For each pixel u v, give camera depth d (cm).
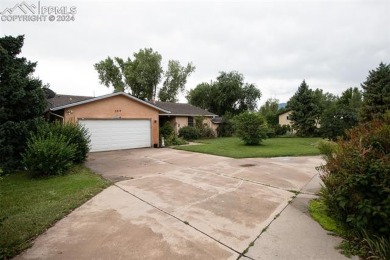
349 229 365
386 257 284
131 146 1554
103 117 1429
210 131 2611
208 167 895
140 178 721
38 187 639
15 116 962
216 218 429
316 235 365
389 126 402
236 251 321
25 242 346
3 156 874
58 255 313
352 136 467
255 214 449
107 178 725
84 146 1009
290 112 3481
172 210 465
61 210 462
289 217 434
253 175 764
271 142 2023
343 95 4169
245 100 4228
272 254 314
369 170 318
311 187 634
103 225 400
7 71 915
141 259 301
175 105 2845
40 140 810
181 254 312
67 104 1300
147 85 3750
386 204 292
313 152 1288
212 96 4147
